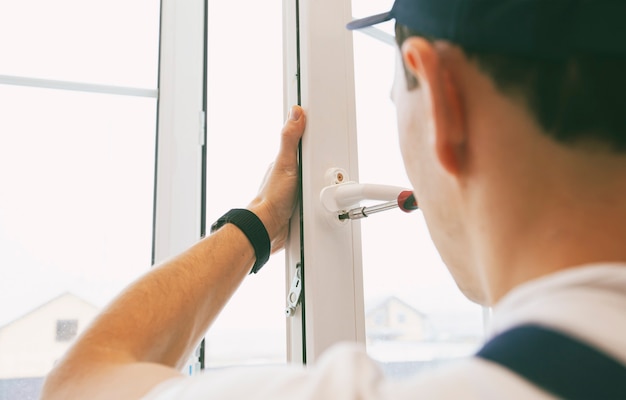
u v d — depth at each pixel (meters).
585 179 0.31
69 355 0.57
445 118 0.35
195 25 1.43
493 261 0.35
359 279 0.80
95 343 0.57
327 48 0.83
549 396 0.26
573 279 0.29
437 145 0.35
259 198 0.83
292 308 0.79
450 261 0.42
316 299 0.75
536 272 0.33
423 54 0.35
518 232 0.33
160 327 0.63
